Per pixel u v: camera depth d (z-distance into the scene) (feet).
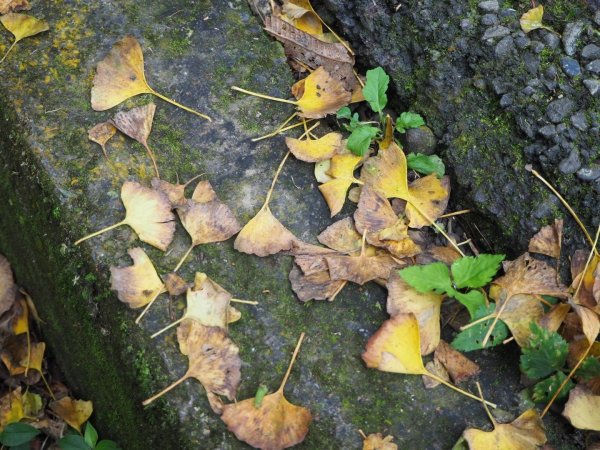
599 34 3.04
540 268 2.81
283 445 2.62
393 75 3.17
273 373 2.73
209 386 2.67
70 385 3.28
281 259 2.86
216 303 2.74
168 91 3.05
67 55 3.08
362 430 2.68
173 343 2.73
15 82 3.03
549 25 3.09
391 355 2.71
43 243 2.98
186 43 3.13
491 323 2.77
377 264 2.85
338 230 2.90
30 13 3.14
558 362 2.70
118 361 2.79
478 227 3.00
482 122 3.01
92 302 2.84
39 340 3.34
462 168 3.00
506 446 2.65
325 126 3.13
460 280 2.75
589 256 2.83
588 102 2.95
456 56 3.09
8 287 3.30
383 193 2.94
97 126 2.96
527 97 2.98
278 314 2.79
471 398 2.74
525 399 2.75
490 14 3.10
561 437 2.73
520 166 2.94
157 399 2.68
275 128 3.05
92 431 2.97
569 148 2.91
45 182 2.91
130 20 3.15
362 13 3.20
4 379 3.29
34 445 3.19
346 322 2.80
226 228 2.84
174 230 2.84
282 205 2.94
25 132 2.96
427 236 3.00
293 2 3.27
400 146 3.07
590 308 2.76
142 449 2.84
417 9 3.15
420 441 2.68
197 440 2.65
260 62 3.14
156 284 2.77
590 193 2.87
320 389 2.72
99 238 2.84
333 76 3.21
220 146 3.00
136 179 2.92
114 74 3.01
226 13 3.20
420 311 2.77
